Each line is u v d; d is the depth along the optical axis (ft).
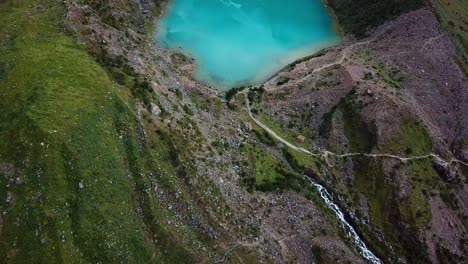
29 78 245.24
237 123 306.35
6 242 201.57
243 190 270.26
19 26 272.72
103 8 319.06
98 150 232.32
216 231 242.58
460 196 322.75
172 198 241.35
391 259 289.94
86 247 208.23
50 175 215.51
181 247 227.81
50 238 203.21
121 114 251.19
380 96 327.67
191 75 332.39
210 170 263.90
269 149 302.86
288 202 277.03
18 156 218.79
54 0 296.51
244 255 239.71
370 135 318.24
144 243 222.69
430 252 295.07
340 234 282.15
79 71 255.29
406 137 322.55
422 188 311.47
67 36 276.00
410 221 300.40
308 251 261.85
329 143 318.45
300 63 353.92
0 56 257.55
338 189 302.45
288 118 323.16
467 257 303.07
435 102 344.90
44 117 228.43
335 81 339.57
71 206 213.87
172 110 278.05
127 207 228.02
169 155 254.88
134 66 288.10
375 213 301.63
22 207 208.13
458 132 342.85
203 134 282.36
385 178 308.19
